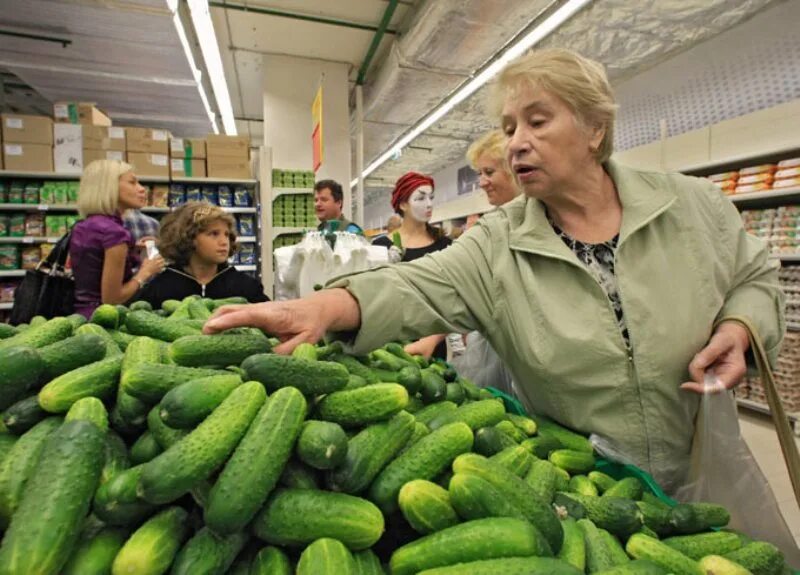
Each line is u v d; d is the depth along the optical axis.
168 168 5.45
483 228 1.52
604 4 5.14
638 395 1.31
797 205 4.65
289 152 7.92
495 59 6.33
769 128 4.53
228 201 5.75
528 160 1.28
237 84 9.30
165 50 5.68
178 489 0.65
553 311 1.33
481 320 1.46
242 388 0.79
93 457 0.69
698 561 0.88
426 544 0.70
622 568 0.73
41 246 5.25
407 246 3.41
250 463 0.68
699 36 5.79
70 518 0.61
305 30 7.03
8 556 0.56
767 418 4.67
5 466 0.72
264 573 0.66
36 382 0.88
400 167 14.89
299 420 0.76
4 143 4.96
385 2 6.27
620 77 7.08
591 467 1.21
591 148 1.31
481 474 0.80
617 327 1.31
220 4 6.27
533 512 0.76
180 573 0.61
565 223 1.44
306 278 2.91
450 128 10.43
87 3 4.60
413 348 1.93
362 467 0.77
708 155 5.08
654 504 1.04
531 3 4.96
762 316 1.35
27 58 5.87
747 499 1.19
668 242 1.34
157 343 1.05
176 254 2.67
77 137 5.14
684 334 1.30
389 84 7.37
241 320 1.04
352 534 0.69
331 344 1.28
